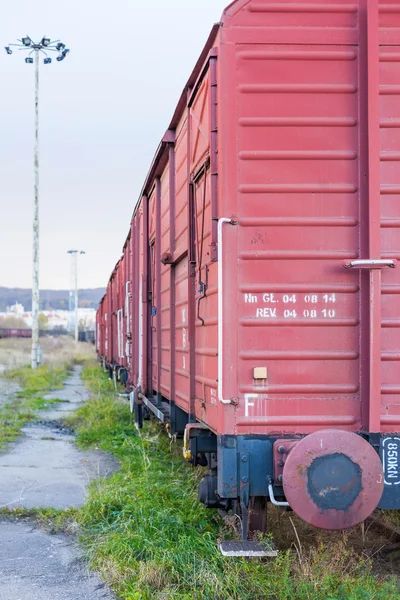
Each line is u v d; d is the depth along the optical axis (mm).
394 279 5207
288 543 6172
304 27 5238
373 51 5133
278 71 5238
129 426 13297
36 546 6297
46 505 7656
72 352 54500
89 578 5496
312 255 5211
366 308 5180
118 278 21266
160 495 7207
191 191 6801
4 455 10922
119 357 20422
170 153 8422
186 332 7195
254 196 5227
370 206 5125
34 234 33906
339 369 5203
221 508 6125
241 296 5184
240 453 5121
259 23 5234
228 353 5137
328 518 4805
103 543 6070
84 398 20297
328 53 5227
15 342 71938
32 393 22109
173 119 8008
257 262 5199
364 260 5086
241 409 5145
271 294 5195
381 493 4848
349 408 5195
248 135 5234
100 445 11688
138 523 6383
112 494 7355
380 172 5215
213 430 5625
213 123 5395
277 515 6676
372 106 5137
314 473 4801
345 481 4812
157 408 9438
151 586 5141
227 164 5195
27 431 13656
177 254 7758
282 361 5180
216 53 5371
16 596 5102
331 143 5246
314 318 5199
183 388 7465
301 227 5230
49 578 5488
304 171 5242
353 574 5312
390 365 5188
